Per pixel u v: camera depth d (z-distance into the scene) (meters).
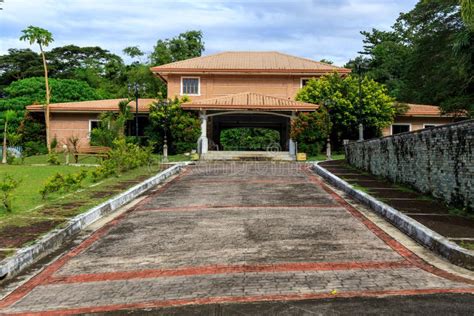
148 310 4.27
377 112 25.88
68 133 29.73
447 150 9.20
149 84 41.91
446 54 27.27
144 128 27.67
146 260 6.01
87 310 4.37
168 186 13.49
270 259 5.86
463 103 24.91
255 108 23.38
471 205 8.13
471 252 5.50
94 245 6.94
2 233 7.08
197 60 31.62
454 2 25.95
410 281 4.92
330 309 4.11
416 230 6.93
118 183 13.39
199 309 4.22
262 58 32.16
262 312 4.09
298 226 7.79
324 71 28.89
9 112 27.28
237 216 8.70
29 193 11.40
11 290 5.13
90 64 51.91
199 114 25.08
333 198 10.86
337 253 6.10
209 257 6.02
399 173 12.27
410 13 29.73
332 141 26.59
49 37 30.64
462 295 4.43
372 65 40.25
